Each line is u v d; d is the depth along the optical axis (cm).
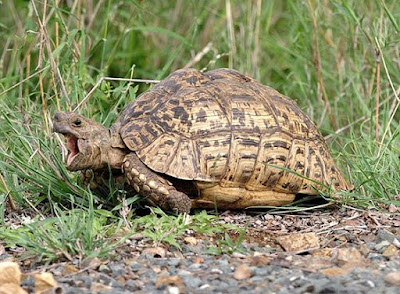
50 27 1315
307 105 1364
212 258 782
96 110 1145
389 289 657
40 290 684
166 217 861
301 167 927
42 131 1061
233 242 840
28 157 1016
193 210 927
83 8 1364
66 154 964
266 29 1439
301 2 1406
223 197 898
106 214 868
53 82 1065
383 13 1284
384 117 1187
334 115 1317
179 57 1485
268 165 902
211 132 886
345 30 1349
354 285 671
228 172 884
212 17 1510
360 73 1331
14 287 668
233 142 888
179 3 1537
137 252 793
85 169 899
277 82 1488
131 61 1480
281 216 938
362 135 1141
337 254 794
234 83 952
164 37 1530
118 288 693
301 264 760
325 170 950
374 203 983
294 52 1407
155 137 880
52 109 1124
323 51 1412
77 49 1206
